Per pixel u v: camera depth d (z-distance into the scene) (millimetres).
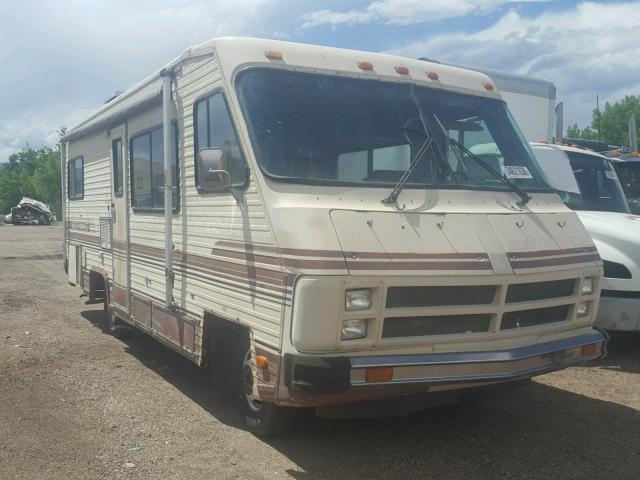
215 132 4965
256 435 4941
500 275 4320
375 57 5164
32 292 12414
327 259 3879
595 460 4547
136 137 6785
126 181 7113
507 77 9719
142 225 6648
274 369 4164
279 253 4109
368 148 4688
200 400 5805
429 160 4840
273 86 4645
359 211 4191
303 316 3877
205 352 5246
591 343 4859
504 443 4844
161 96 5969
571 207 8047
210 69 5012
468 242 4344
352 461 4500
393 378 3990
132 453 4609
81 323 9289
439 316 4195
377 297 3977
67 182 10016
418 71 5262
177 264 5734
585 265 4867
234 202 4684
